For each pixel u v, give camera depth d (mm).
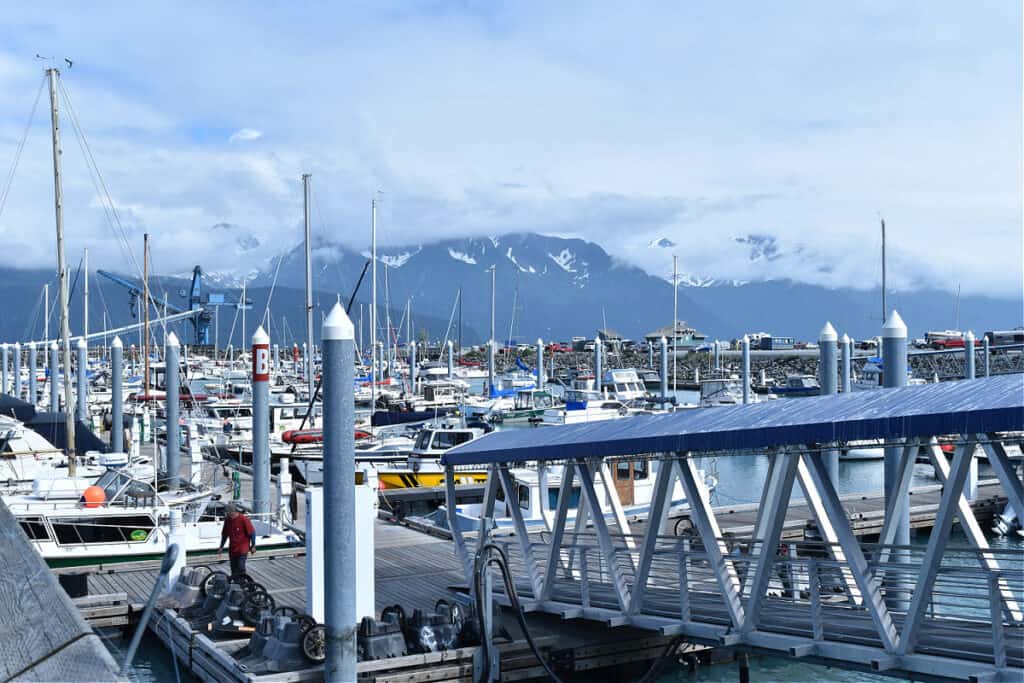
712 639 15188
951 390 13375
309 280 52844
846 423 12758
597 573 22156
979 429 11406
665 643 17578
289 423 57094
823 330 23109
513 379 110938
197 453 40781
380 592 21797
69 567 23484
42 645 4145
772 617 15492
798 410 14617
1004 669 12086
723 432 14289
